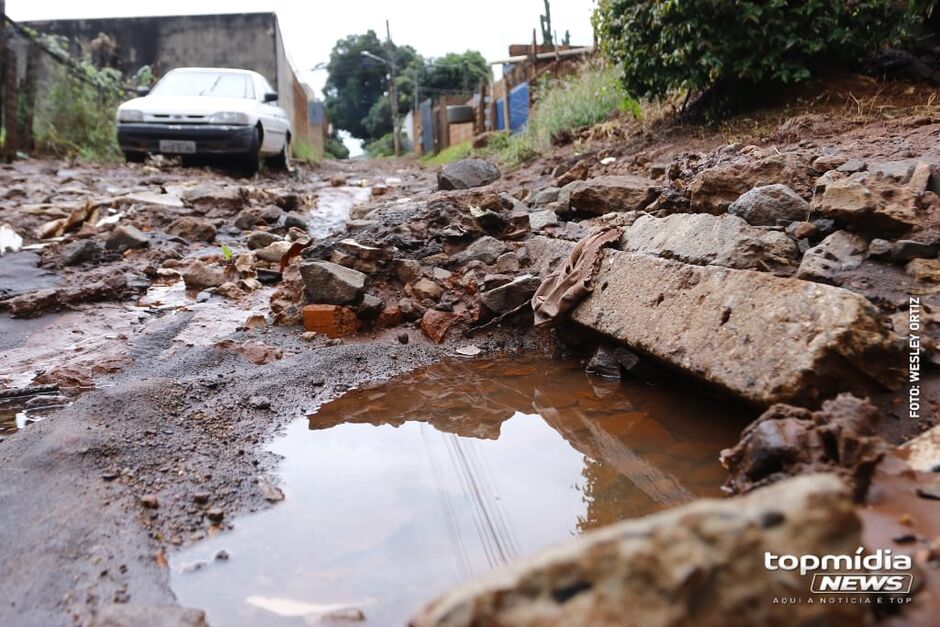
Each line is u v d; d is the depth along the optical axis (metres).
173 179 9.40
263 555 1.99
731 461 2.13
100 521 2.08
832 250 3.01
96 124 12.65
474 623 1.06
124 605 1.66
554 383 3.48
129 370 3.65
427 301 4.41
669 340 2.89
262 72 20.92
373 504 2.30
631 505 2.25
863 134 4.88
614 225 4.35
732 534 1.13
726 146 5.07
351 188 10.88
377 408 3.21
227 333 4.20
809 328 2.33
